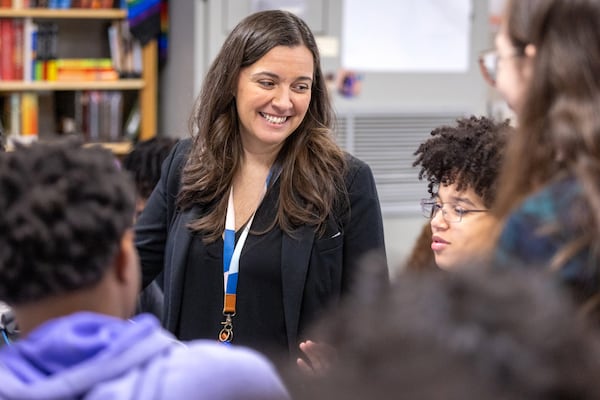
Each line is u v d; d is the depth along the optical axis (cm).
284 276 243
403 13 522
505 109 530
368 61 522
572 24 132
